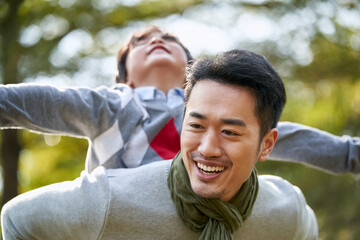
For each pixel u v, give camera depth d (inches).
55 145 269.6
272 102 60.6
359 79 205.5
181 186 62.7
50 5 212.5
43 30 211.5
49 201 66.4
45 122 70.1
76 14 215.0
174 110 80.4
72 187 67.2
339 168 86.0
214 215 62.2
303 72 208.7
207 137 58.0
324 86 213.2
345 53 203.8
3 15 202.2
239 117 57.7
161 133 78.6
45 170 304.0
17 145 233.3
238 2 216.8
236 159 58.4
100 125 74.1
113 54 223.1
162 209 64.4
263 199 69.0
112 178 66.1
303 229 72.0
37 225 65.9
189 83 60.9
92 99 73.8
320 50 206.5
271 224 68.4
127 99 77.3
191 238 64.7
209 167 58.6
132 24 224.4
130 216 63.4
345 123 198.7
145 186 65.6
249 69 58.4
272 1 211.5
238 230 66.7
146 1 228.1
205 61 60.4
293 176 203.5
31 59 204.1
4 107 65.7
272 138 63.6
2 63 199.8
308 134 85.0
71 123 72.4
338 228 190.2
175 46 87.0
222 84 58.0
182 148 60.3
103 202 63.0
